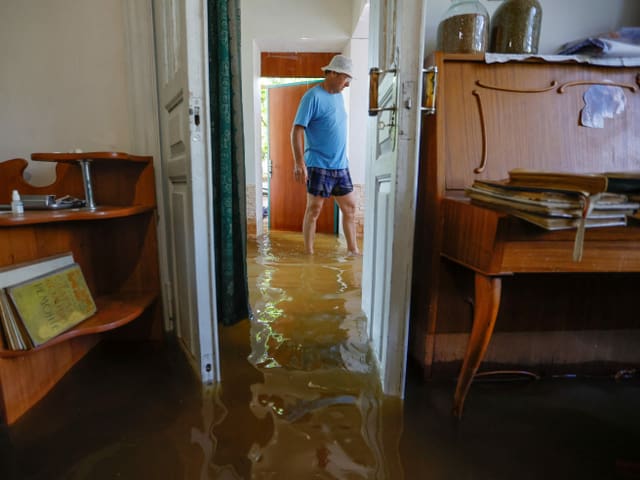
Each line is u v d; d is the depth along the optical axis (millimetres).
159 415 1049
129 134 1527
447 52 1215
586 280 1244
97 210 1212
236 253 1702
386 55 1270
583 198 705
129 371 1296
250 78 3758
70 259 1299
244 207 1702
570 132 1169
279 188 4688
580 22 1352
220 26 1472
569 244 833
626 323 1287
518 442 960
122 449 914
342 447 925
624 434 1001
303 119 2787
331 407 1091
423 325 1271
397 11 1051
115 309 1333
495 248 836
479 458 899
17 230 1097
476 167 1140
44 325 1063
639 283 1253
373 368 1322
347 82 2766
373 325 1431
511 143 1152
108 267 1527
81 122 1521
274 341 1535
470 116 1152
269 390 1178
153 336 1549
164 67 1372
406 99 983
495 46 1237
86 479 821
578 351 1297
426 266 1236
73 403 1109
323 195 3016
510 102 1161
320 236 4211
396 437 966
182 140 1158
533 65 1176
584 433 1002
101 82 1506
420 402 1127
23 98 1505
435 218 1151
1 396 987
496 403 1133
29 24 1465
